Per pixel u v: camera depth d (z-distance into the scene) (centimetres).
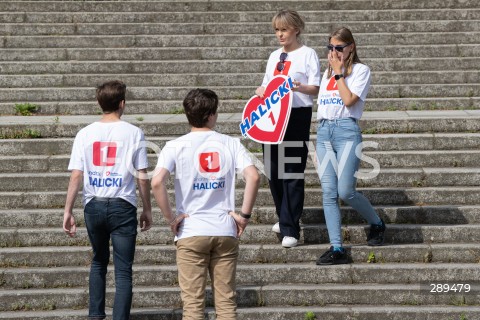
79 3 2642
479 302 1523
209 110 1314
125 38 2492
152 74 2333
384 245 1625
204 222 1291
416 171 1783
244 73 2339
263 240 1670
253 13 2580
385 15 2566
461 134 1908
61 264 1627
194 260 1293
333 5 2623
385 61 2356
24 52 2433
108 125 1410
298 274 1574
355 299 1528
